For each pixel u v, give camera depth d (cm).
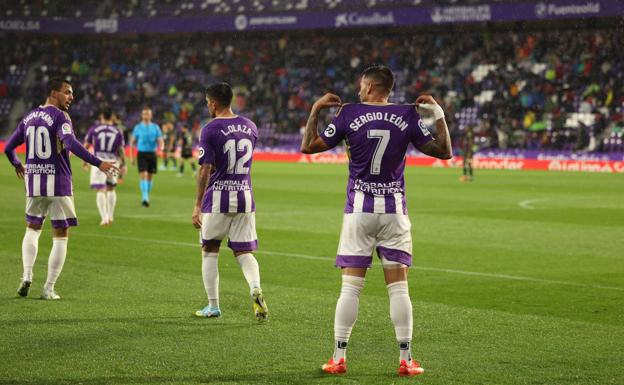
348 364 1105
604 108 7319
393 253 1058
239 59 9138
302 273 1844
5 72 9669
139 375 1038
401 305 1055
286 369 1075
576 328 1331
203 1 8956
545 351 1180
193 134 8050
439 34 8550
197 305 1480
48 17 9212
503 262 2033
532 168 6875
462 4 7619
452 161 7188
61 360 1103
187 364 1091
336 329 1065
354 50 8681
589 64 7619
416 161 7319
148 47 9569
